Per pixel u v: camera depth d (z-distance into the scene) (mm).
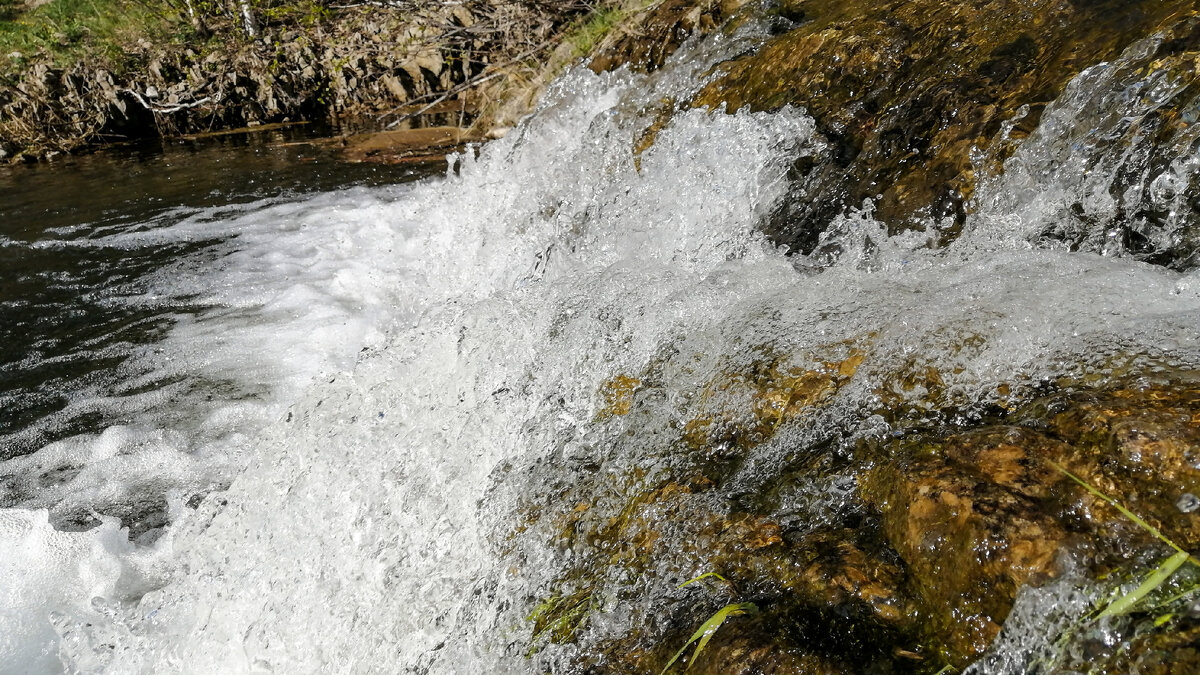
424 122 8648
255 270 4723
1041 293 1854
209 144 8656
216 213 5957
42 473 2896
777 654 1297
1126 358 1558
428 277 4406
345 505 2348
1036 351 1687
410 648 1857
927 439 1604
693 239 3260
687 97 4242
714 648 1356
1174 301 1732
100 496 2766
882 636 1302
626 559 1735
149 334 3943
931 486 1415
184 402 3312
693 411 2055
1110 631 1093
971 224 2420
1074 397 1501
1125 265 1963
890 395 1788
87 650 2207
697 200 3404
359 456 2443
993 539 1265
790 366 1984
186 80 9375
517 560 1899
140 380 3502
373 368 2760
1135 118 2176
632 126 4426
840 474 1659
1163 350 1543
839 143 3084
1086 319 1713
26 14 10648
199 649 2188
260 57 9539
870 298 2133
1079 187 2221
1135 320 1662
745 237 3047
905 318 1958
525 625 1701
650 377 2270
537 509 2004
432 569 2027
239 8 9742
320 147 8070
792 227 2930
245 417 3186
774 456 1804
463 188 5328
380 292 4305
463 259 4414
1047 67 2697
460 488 2227
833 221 2785
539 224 4230
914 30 3305
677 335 2361
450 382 2580
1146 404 1403
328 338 3812
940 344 1818
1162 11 2586
